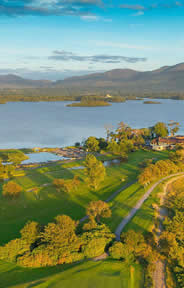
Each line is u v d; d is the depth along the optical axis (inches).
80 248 2434.8
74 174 5472.4
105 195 4212.6
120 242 2412.6
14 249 2375.7
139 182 4357.8
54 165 6299.2
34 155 7598.4
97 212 3024.1
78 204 3914.9
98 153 7628.0
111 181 4911.4
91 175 4404.5
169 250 2404.0
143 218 3120.1
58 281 2041.1
